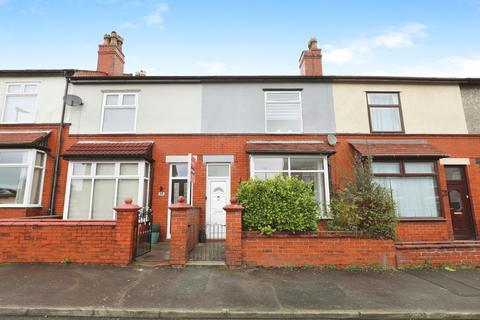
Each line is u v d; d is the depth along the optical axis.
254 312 4.02
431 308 4.19
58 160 9.95
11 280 5.05
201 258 6.61
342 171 9.83
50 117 10.35
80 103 10.34
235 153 10.20
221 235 9.69
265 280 5.25
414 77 10.84
